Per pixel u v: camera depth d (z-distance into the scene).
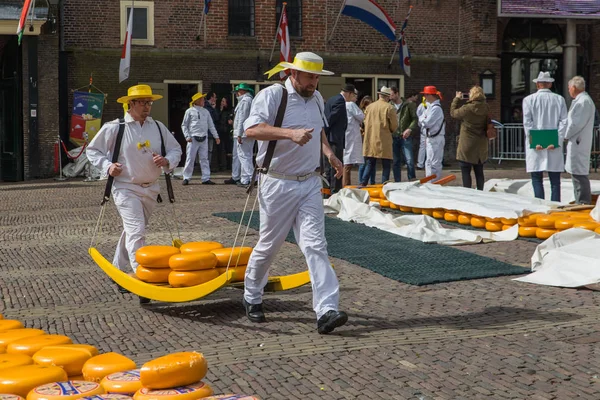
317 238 6.13
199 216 12.83
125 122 7.32
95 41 22.80
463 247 9.78
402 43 24.20
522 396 4.64
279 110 6.12
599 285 7.57
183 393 3.41
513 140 25.03
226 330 6.25
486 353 5.46
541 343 5.69
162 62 23.42
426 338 5.86
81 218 13.12
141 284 6.83
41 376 3.59
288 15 24.48
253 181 6.38
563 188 13.37
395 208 12.55
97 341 6.00
